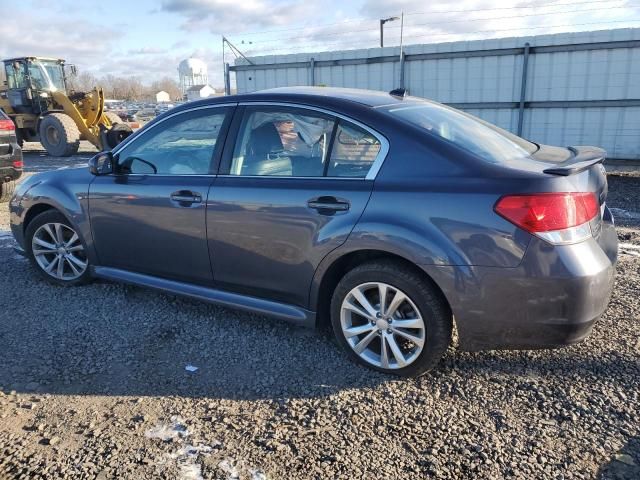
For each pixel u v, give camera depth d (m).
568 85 11.46
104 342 3.65
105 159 4.13
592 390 2.99
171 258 3.89
